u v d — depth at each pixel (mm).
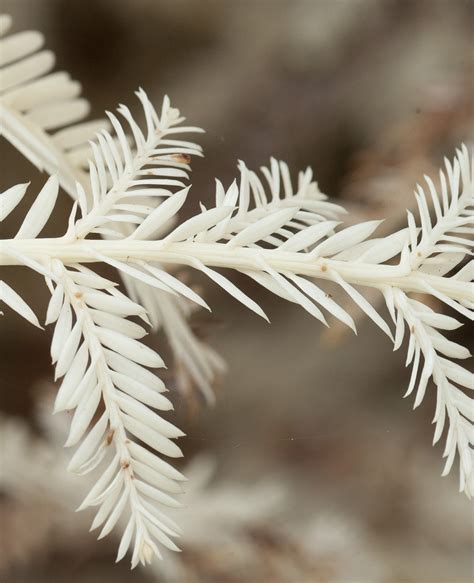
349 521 588
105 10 690
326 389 692
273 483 568
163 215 270
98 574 548
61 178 323
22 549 506
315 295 266
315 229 269
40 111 333
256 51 661
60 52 694
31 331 646
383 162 442
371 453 669
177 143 281
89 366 265
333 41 635
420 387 263
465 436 265
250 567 469
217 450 651
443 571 585
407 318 267
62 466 508
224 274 627
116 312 267
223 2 681
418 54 590
